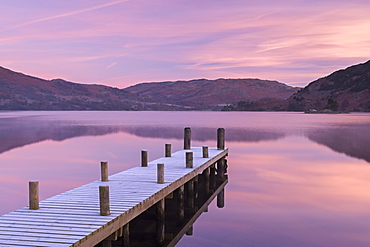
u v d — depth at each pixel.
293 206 15.59
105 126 76.06
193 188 16.55
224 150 23.86
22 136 51.72
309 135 52.72
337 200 16.56
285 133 56.62
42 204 10.62
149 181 13.80
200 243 11.35
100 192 9.50
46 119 112.88
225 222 13.49
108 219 9.20
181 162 18.67
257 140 45.78
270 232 12.35
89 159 29.81
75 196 11.59
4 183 20.38
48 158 30.33
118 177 14.67
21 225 8.78
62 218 9.30
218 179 21.53
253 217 14.10
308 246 11.08
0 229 8.52
